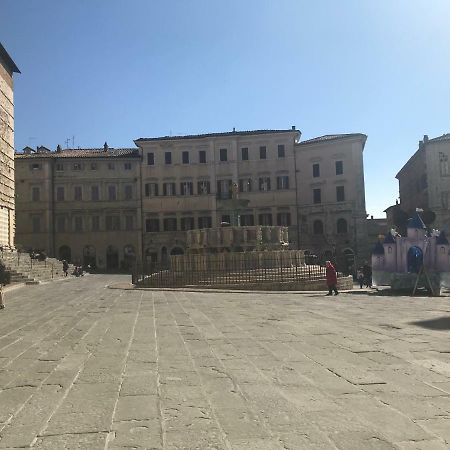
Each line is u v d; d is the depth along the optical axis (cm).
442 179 6078
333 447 462
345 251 6731
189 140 7150
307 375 743
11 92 5131
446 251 2427
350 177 6744
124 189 7112
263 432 505
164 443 482
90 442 490
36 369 827
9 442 496
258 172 7075
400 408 576
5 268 3353
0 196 4712
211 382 713
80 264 6975
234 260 2928
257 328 1236
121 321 1423
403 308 1683
